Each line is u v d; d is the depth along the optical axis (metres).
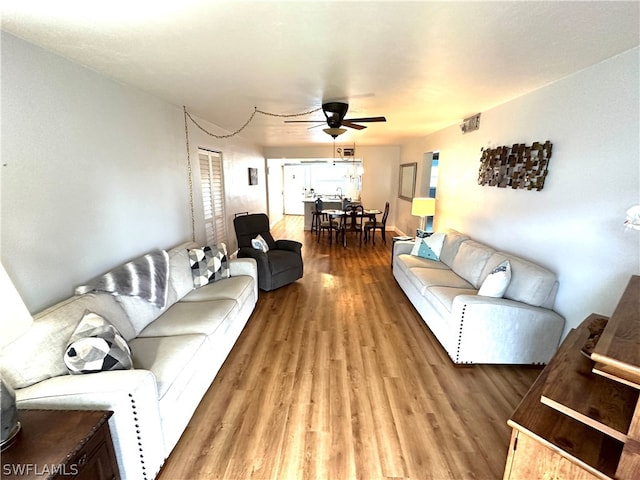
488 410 1.94
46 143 1.71
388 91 2.66
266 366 2.37
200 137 3.98
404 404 1.98
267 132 5.24
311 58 1.92
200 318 2.22
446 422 1.84
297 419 1.85
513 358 2.37
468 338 2.33
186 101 3.07
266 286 3.82
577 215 2.16
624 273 1.83
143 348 1.81
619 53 1.82
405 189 7.21
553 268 2.40
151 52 1.80
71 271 1.90
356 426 1.80
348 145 7.85
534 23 1.47
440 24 1.48
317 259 5.50
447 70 2.13
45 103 1.71
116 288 2.00
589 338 1.55
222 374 2.27
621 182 1.84
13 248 1.54
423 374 2.29
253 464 1.56
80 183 1.97
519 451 1.17
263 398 2.02
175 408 1.62
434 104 3.17
